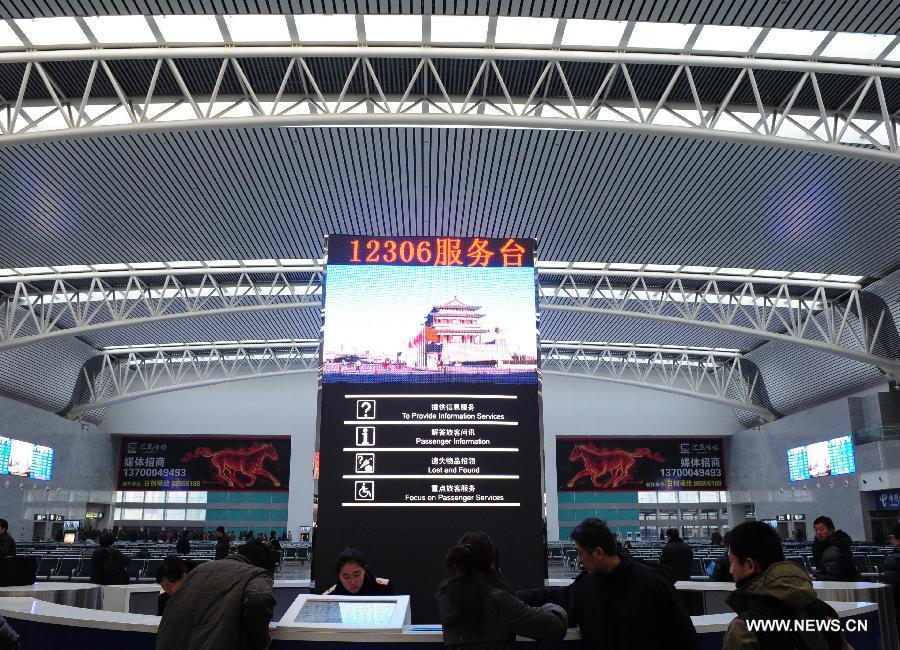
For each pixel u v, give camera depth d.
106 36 14.46
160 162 18.08
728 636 2.96
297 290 30.84
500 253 7.82
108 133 14.79
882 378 31.20
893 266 25.05
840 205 19.98
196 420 44.47
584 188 19.55
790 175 18.39
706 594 8.13
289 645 3.98
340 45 14.82
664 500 44.44
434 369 7.48
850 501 32.00
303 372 43.31
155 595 8.69
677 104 16.94
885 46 14.41
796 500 36.91
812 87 16.22
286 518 43.78
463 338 7.57
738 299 28.42
